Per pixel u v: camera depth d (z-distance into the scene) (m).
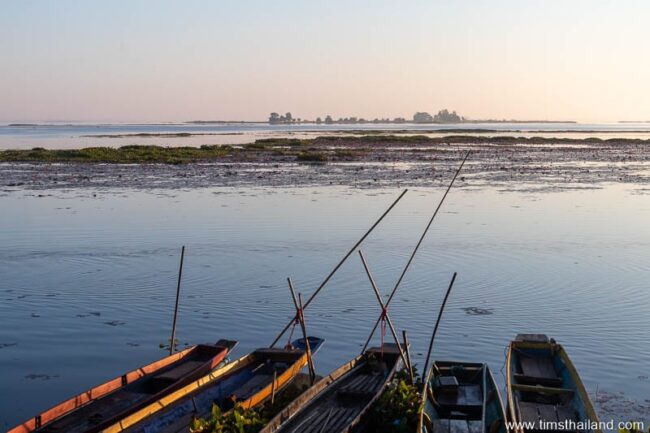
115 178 45.06
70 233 25.42
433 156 65.25
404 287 18.19
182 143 96.62
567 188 39.53
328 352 13.94
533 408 10.21
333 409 10.59
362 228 26.39
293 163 57.12
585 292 17.58
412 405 10.51
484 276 19.19
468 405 10.64
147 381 11.76
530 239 24.14
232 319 15.80
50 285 18.52
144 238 24.53
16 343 14.30
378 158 62.62
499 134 137.88
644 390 11.87
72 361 13.47
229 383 11.96
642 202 33.44
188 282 18.77
